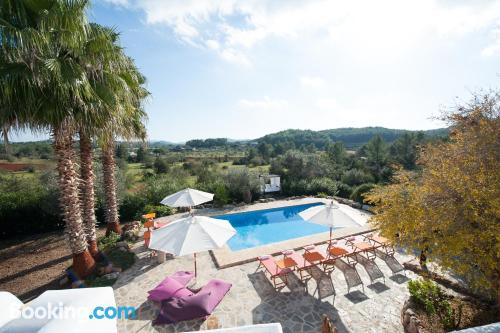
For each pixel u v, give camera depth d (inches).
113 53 281.9
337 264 305.4
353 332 222.1
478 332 140.3
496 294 203.0
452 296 238.2
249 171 775.7
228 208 650.8
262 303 263.4
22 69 222.2
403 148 1192.2
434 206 198.7
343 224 303.6
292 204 681.6
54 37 241.6
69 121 258.2
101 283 299.0
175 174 1006.4
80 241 303.7
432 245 195.6
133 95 359.9
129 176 830.5
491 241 170.6
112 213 435.5
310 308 254.2
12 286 297.7
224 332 125.2
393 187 261.1
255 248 396.5
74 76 244.7
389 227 222.7
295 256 318.7
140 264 349.1
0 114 226.5
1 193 522.0
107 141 351.6
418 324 200.4
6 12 223.6
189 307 231.9
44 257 379.2
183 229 263.7
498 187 171.8
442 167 227.5
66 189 290.7
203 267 342.0
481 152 201.8
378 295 273.7
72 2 237.9
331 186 792.3
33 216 498.9
